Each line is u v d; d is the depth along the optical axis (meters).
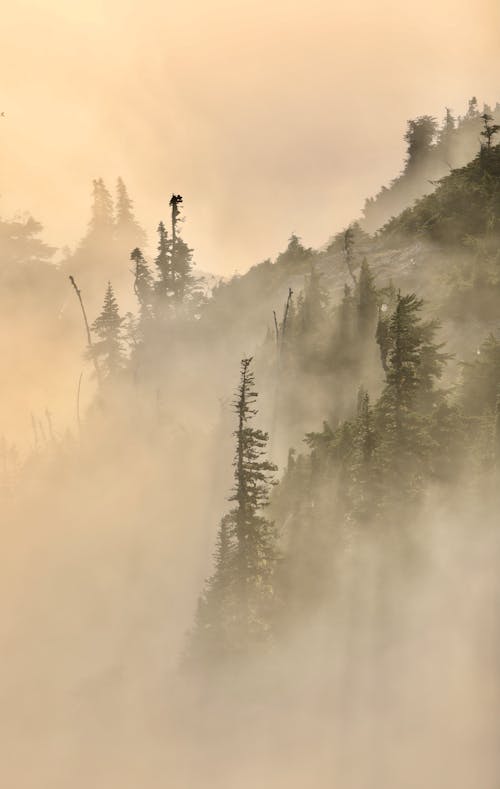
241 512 32.53
